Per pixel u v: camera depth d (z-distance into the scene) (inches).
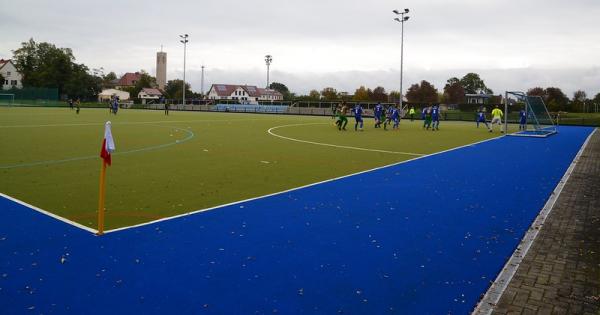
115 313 168.9
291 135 985.5
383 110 1483.8
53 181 416.5
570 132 1358.3
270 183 426.0
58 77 3907.5
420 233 275.3
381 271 214.8
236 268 214.2
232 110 2778.1
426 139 963.3
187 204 336.8
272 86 6181.1
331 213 317.4
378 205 344.5
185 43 2925.7
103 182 261.0
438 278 208.4
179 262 219.8
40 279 196.9
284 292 190.1
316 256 232.4
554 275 213.9
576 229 289.0
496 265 225.5
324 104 2564.0
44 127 1066.1
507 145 871.7
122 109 2883.9
